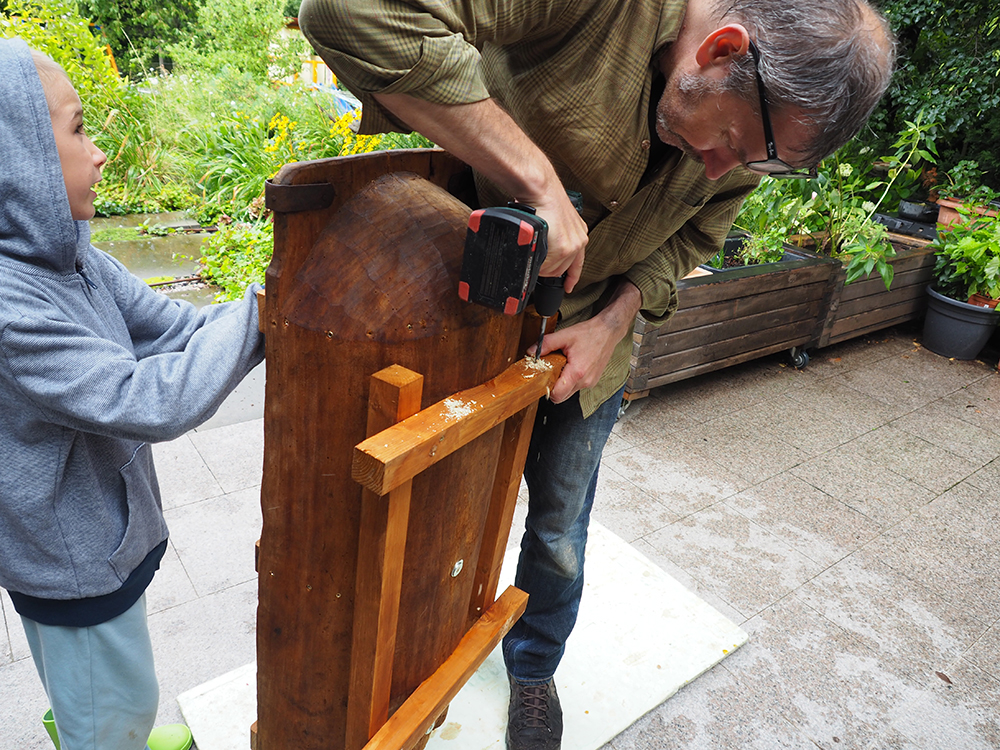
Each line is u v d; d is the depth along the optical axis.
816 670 2.06
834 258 4.05
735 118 0.99
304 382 0.92
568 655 1.98
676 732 1.82
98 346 0.96
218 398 0.98
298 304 0.90
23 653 1.84
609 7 0.96
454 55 0.82
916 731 1.90
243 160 5.72
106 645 1.18
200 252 4.81
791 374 4.10
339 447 0.93
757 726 1.86
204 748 1.62
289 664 1.12
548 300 1.05
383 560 0.92
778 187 4.25
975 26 4.86
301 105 6.49
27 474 1.02
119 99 5.86
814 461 3.20
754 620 2.24
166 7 14.53
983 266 4.29
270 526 1.02
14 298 0.92
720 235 1.54
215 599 2.06
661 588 2.26
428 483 0.98
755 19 0.90
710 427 3.42
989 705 2.00
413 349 0.91
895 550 2.64
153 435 0.96
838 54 0.88
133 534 1.16
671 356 3.43
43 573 1.08
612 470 2.98
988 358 4.56
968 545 2.71
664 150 1.20
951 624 2.30
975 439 3.51
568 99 1.03
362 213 0.94
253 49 10.88
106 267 1.19
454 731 1.74
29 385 0.92
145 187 5.70
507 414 1.04
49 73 0.96
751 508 2.82
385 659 1.03
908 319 4.77
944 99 4.91
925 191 5.46
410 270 0.93
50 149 0.94
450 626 1.22
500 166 0.92
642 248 1.33
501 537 1.31
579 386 1.30
